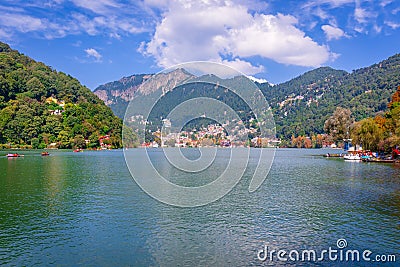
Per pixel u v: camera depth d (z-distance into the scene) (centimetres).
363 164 8375
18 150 14425
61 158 10519
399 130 8094
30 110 15562
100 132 16762
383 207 3419
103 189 4412
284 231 2625
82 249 2223
